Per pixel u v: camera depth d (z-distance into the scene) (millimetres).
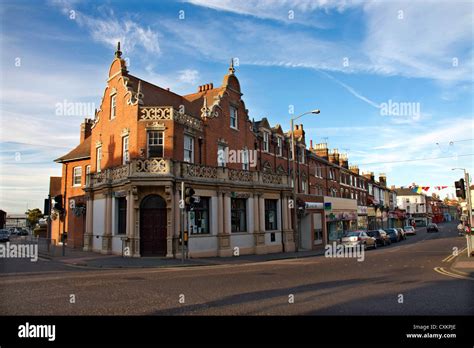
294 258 22844
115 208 22688
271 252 26734
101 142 26156
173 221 20656
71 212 30453
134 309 7684
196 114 26016
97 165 26875
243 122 29109
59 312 7445
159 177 20266
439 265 15758
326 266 16375
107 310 7598
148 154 22094
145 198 20984
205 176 22906
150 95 25141
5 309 7711
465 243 30609
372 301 8398
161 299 8703
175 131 22422
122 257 20312
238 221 25312
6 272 14320
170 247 20297
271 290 9914
